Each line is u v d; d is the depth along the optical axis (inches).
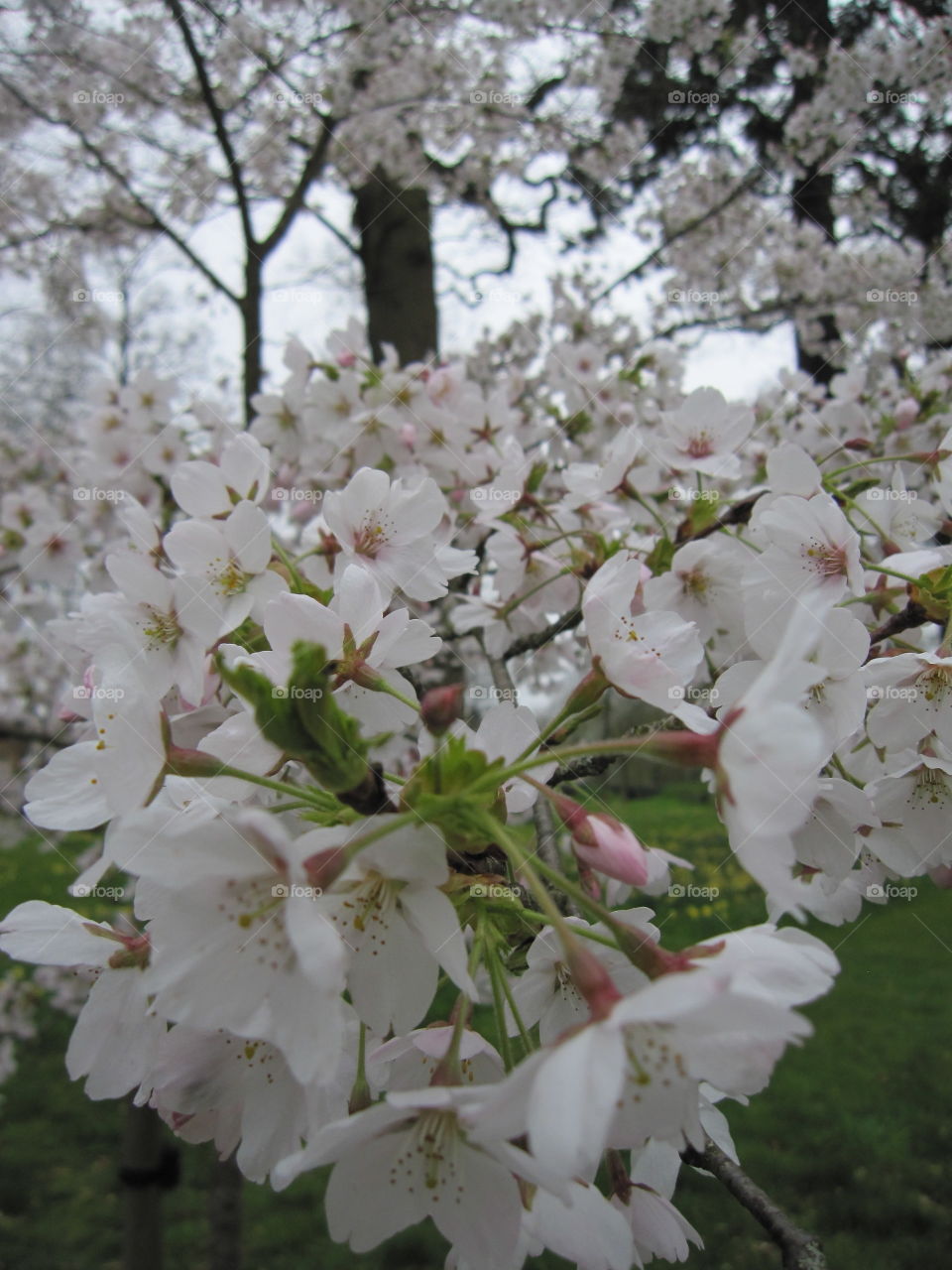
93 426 24.8
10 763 32.1
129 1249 23.7
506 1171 6.1
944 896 41.2
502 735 7.1
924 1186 27.6
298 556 12.3
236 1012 5.6
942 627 10.1
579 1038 5.5
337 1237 6.1
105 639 6.8
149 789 6.4
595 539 13.8
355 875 5.9
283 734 5.3
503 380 29.0
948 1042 34.2
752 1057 5.7
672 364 26.6
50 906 7.5
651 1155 8.0
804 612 6.2
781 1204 27.5
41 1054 40.9
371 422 20.9
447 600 22.9
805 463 11.1
